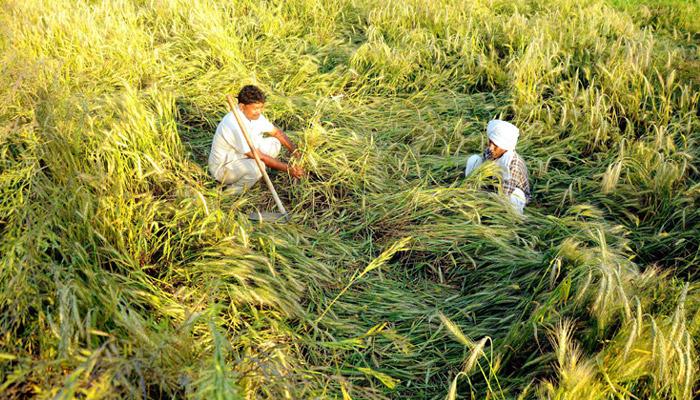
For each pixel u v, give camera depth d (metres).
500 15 8.59
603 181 4.75
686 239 4.13
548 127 5.72
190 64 6.72
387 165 5.21
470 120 6.12
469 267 4.02
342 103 6.42
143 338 2.57
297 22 8.34
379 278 3.89
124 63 6.21
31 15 6.33
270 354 2.87
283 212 4.46
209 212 3.82
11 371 2.43
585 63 6.60
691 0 10.59
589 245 3.99
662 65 6.45
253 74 6.46
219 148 4.68
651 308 3.08
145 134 4.43
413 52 7.11
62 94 3.99
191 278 3.50
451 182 5.09
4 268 2.79
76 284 2.68
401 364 3.27
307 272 3.79
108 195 3.61
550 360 2.96
